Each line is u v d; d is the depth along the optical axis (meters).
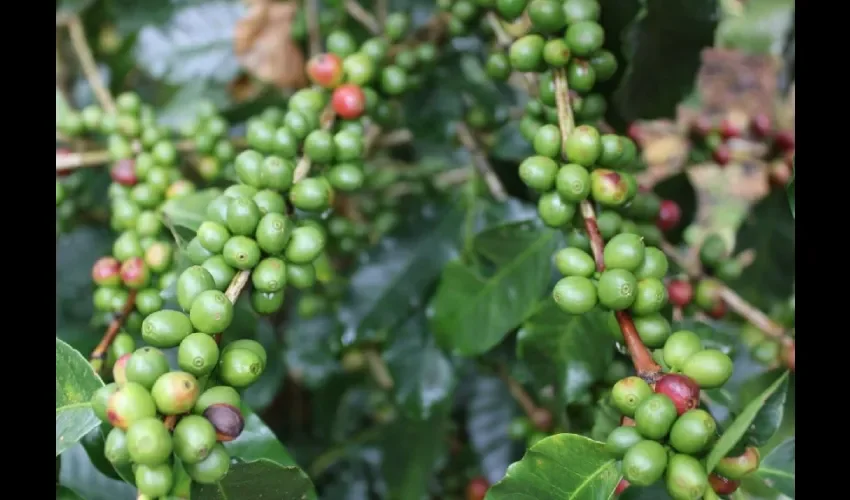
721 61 1.06
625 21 0.52
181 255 0.48
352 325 0.62
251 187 0.45
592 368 0.52
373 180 0.71
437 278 0.62
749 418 0.38
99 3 0.77
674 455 0.38
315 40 0.68
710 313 0.60
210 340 0.38
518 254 0.55
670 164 0.74
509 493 0.40
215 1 0.73
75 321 0.67
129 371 0.37
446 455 0.66
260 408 0.69
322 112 0.52
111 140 0.57
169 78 0.73
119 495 0.49
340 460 0.72
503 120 0.65
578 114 0.51
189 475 0.37
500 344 0.64
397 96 0.57
